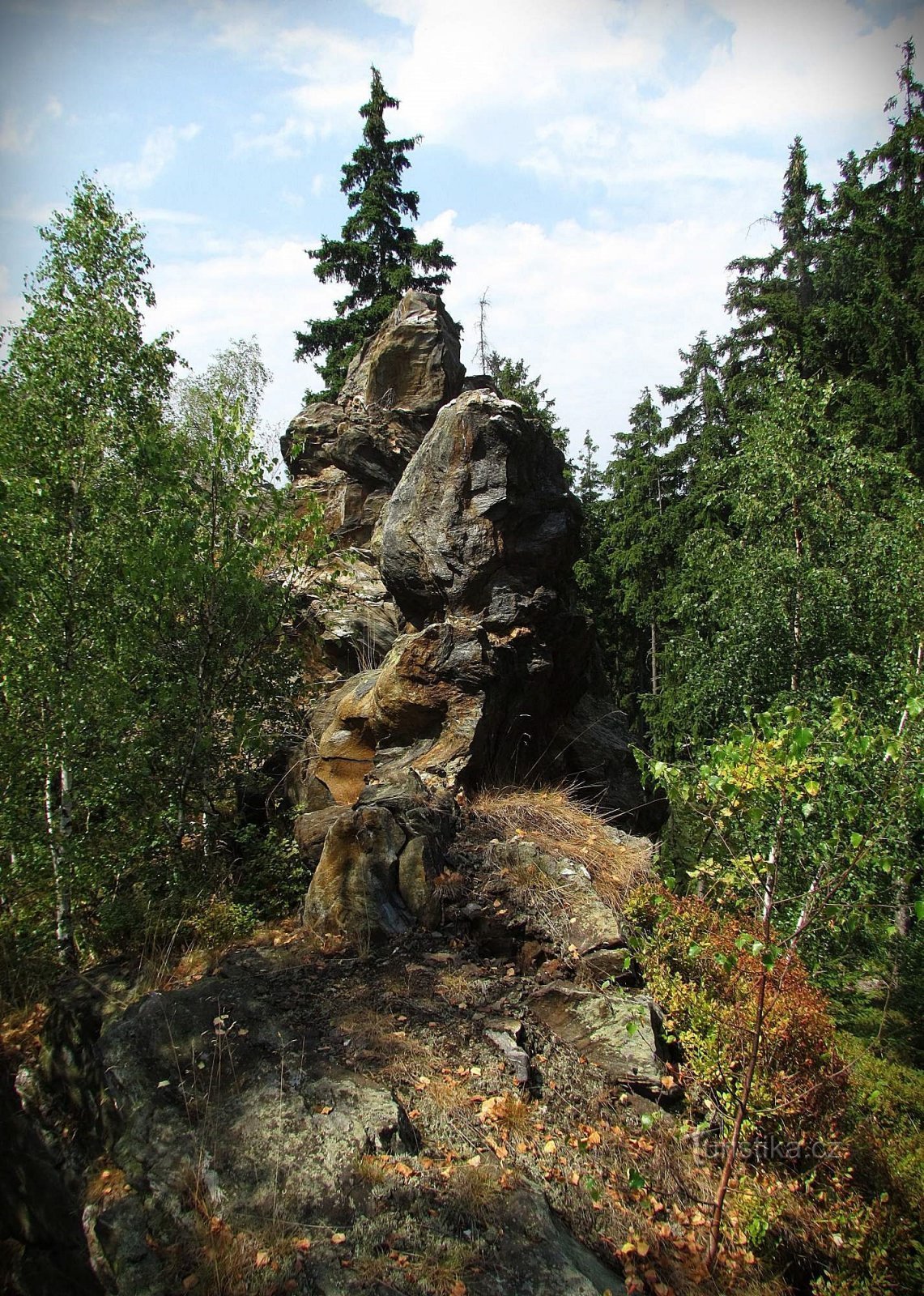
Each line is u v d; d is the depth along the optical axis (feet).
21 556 24.23
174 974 19.90
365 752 27.27
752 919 20.62
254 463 24.13
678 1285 12.90
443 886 20.68
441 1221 12.44
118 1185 13.30
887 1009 35.45
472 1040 16.69
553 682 31.40
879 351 61.67
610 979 16.29
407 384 41.16
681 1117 16.35
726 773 13.57
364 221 67.05
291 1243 11.87
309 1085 14.69
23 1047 20.65
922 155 64.49
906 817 18.74
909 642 35.88
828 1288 13.84
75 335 28.91
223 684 24.54
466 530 28.14
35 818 24.30
